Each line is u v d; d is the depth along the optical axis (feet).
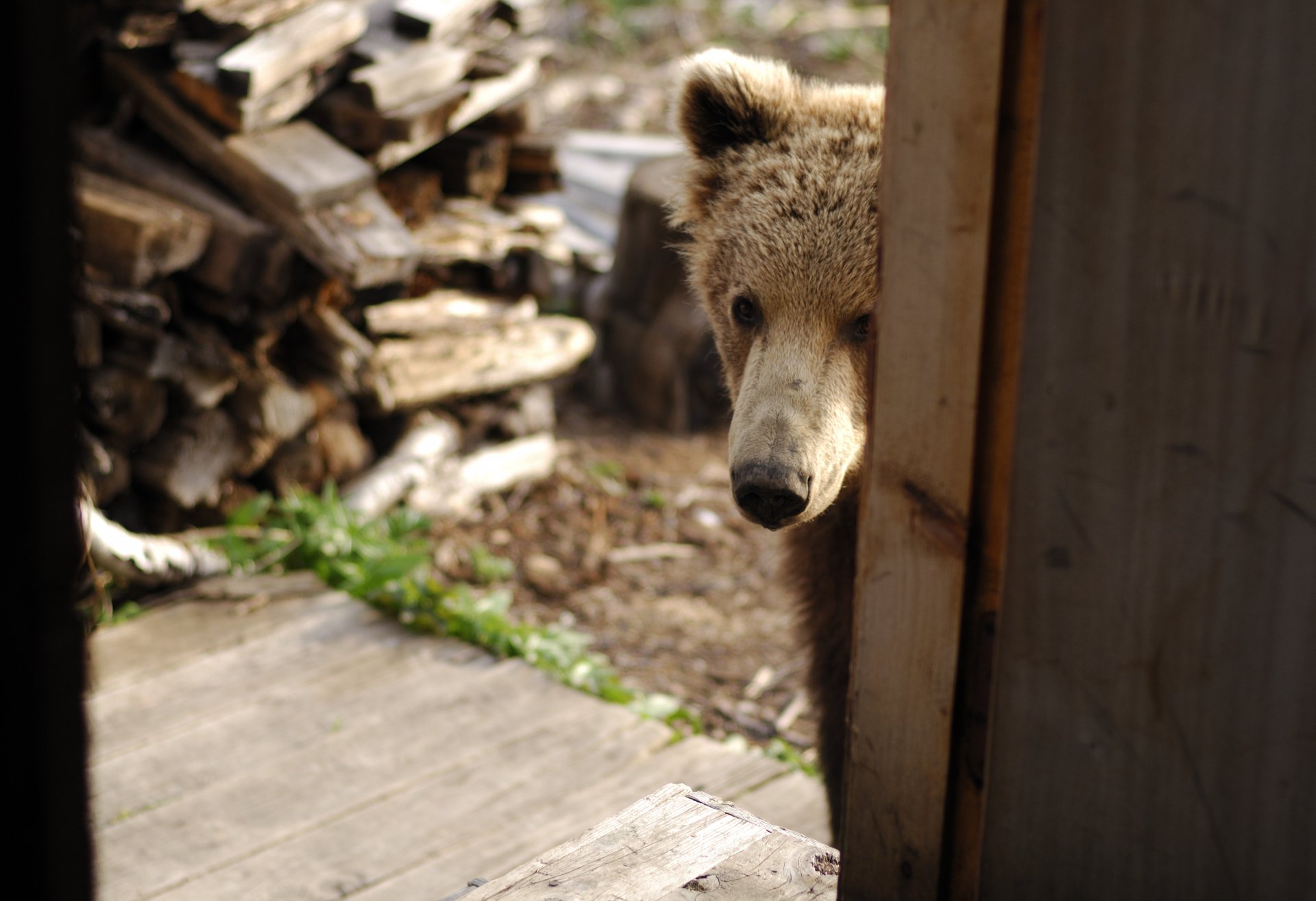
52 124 2.54
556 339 21.08
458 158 19.92
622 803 12.64
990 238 3.89
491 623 15.98
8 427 2.63
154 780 12.73
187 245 15.62
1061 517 3.78
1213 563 3.55
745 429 8.93
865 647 4.62
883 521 4.43
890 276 4.19
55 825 2.88
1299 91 3.12
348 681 14.83
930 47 3.87
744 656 17.67
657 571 20.01
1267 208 3.23
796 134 10.41
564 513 21.30
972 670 4.33
